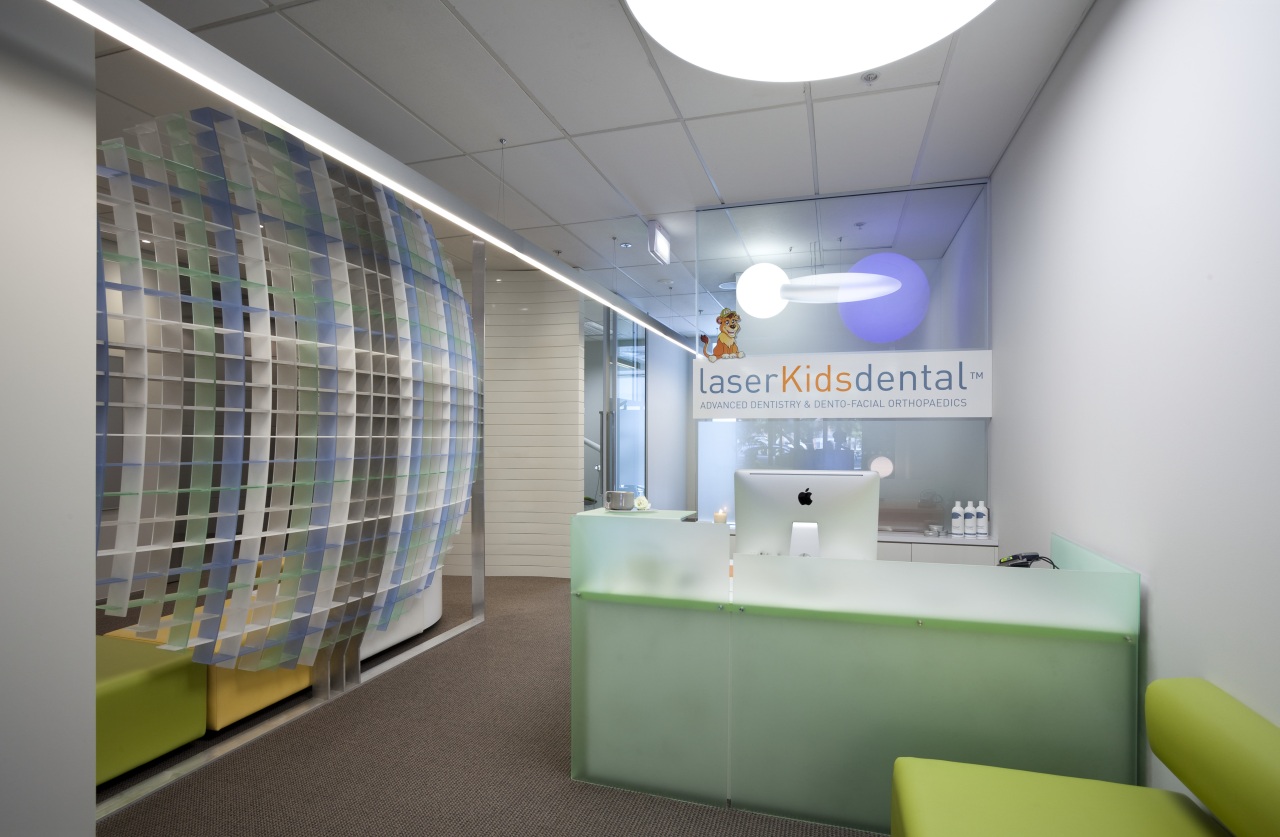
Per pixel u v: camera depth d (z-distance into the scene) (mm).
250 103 2104
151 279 2912
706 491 5070
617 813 2514
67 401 1971
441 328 4414
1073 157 2863
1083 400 2766
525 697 3598
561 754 2965
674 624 2652
